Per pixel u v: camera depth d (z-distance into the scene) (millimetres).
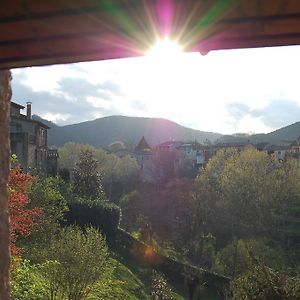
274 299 13070
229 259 36219
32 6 3555
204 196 48312
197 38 3703
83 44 4043
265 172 48906
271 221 46062
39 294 14891
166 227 49906
